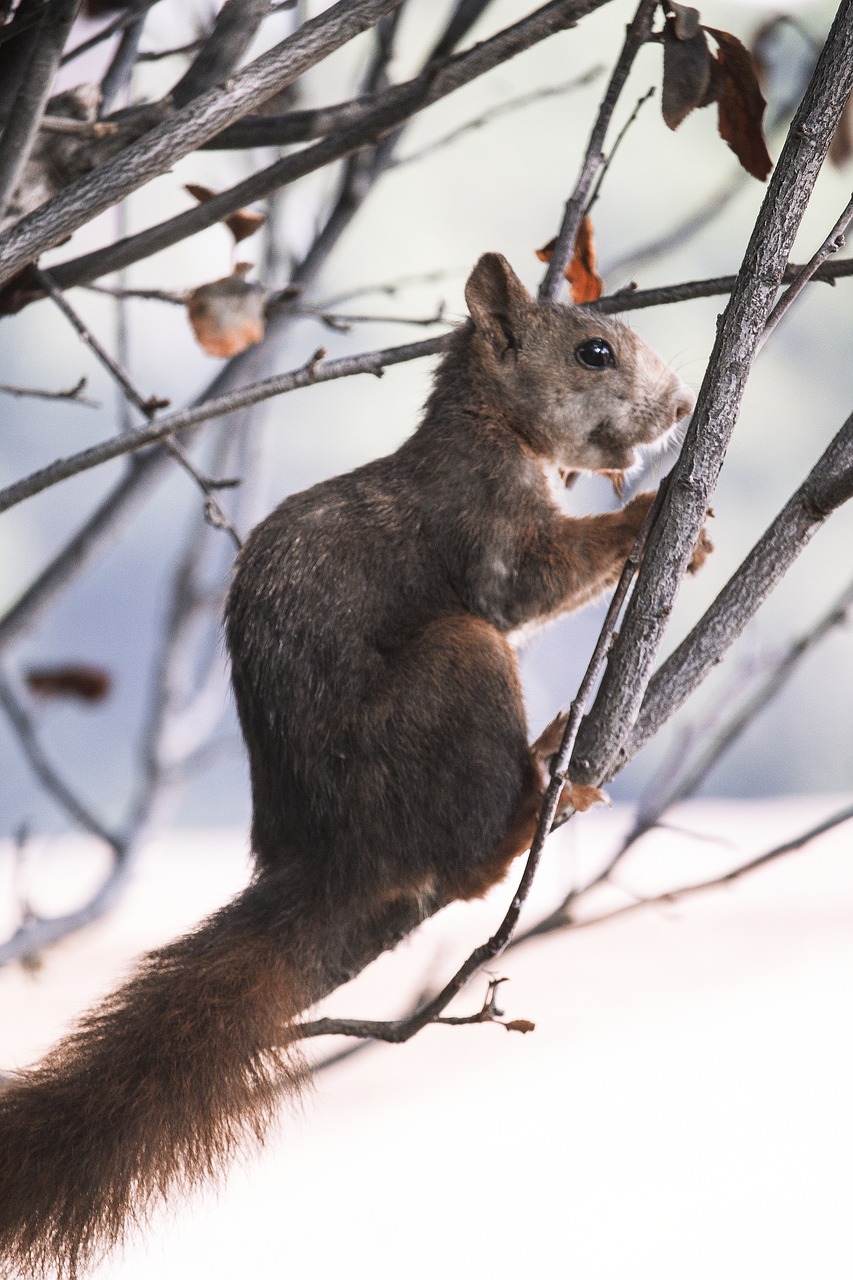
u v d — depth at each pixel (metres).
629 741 3.69
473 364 3.79
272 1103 3.71
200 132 3.67
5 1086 3.71
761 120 3.73
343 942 3.73
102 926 3.86
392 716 3.73
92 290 3.74
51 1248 3.69
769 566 3.69
